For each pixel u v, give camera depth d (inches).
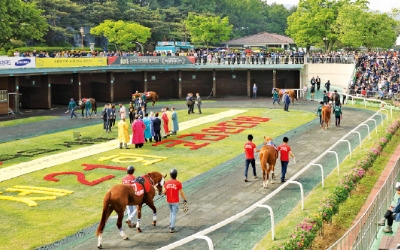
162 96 2903.5
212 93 2945.4
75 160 1270.9
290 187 1016.2
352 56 2822.3
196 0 5329.7
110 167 1195.3
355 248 600.4
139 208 786.2
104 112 1697.8
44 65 2256.4
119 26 3818.9
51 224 826.2
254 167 1095.6
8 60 2096.5
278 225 785.6
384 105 2126.0
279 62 2827.3
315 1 3624.5
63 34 3870.6
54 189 1015.0
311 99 2556.6
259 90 2952.8
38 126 1839.3
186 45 3946.9
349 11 3346.5
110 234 784.3
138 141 1424.7
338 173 1075.3
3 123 1898.4
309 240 668.7
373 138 1461.6
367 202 897.5
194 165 1226.6
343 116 1990.7
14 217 858.8
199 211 887.1
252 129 1723.7
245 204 920.9
